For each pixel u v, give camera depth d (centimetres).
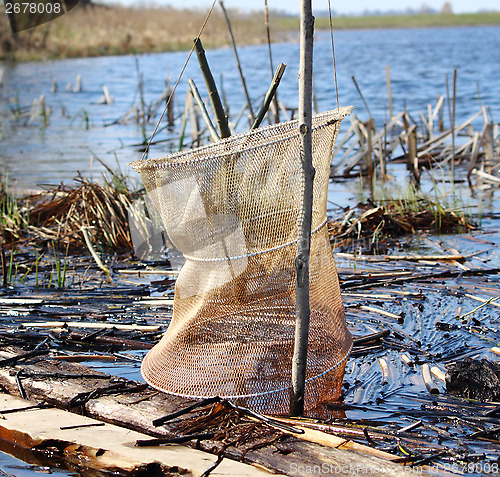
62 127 1959
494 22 14562
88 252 845
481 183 1140
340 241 833
